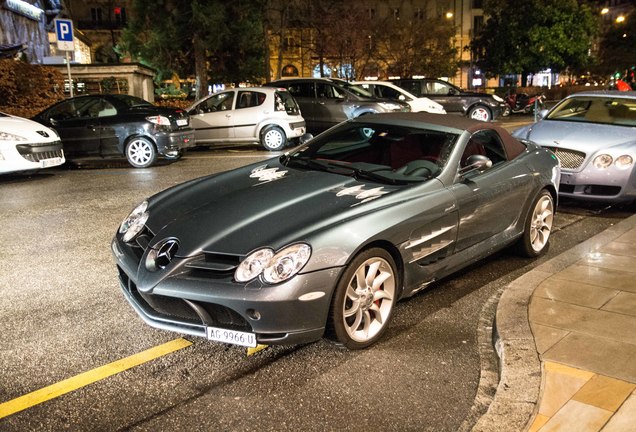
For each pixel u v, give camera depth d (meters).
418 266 3.98
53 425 2.84
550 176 5.41
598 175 7.07
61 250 5.68
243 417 2.91
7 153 9.03
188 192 4.28
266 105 13.79
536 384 3.00
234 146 15.36
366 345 3.66
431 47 40.19
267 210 3.70
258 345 3.35
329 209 3.67
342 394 3.13
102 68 20.84
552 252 5.71
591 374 3.07
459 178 4.38
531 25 39.16
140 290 3.41
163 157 12.57
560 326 3.66
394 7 50.56
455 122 4.89
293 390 3.17
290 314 3.21
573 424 2.66
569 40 39.03
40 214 7.12
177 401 3.06
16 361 3.48
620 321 3.72
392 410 2.98
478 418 2.90
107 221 6.78
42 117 11.09
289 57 47.53
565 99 8.78
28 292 4.59
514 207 4.98
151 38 23.22
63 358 3.52
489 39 41.84
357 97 15.66
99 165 11.59
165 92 34.00
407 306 4.37
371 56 39.44
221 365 3.45
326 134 5.14
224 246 3.37
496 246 4.85
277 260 3.22
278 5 30.92
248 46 24.72
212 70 25.94
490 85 54.38
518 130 8.49
